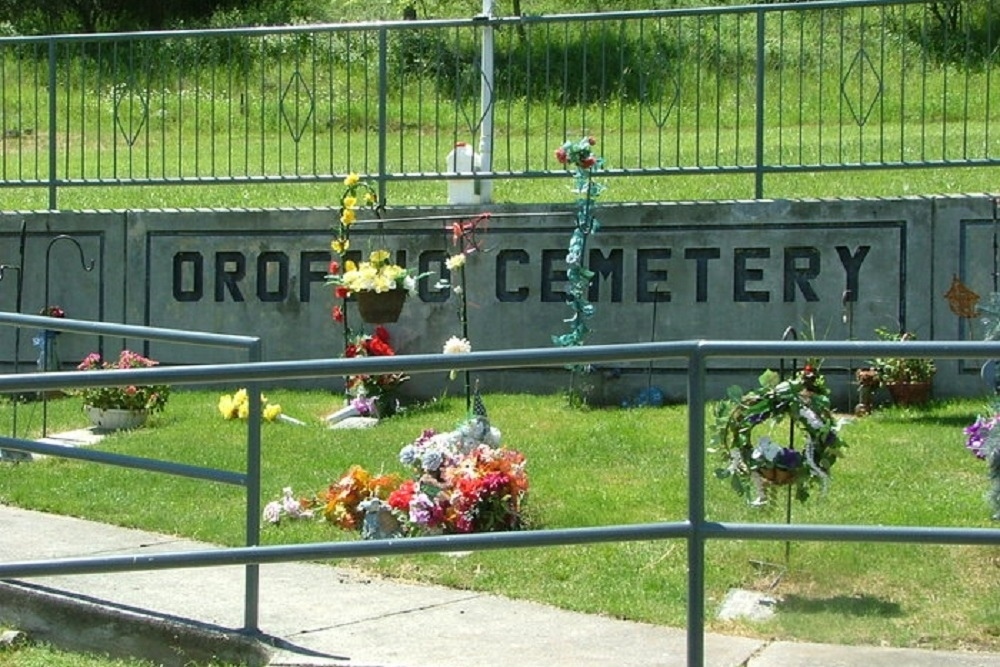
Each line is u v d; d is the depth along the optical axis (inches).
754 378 478.3
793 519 333.7
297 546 231.0
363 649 269.4
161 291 536.7
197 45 554.3
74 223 544.4
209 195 615.8
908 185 571.8
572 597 298.7
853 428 423.8
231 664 274.1
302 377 223.5
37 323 303.3
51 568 240.1
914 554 315.6
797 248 483.5
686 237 490.6
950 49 660.7
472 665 260.1
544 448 407.5
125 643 288.5
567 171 502.9
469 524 329.7
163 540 347.9
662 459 391.9
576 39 633.6
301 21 1288.1
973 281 471.8
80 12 1320.1
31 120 782.5
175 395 520.1
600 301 496.4
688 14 491.2
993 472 319.0
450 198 523.8
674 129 700.7
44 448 279.3
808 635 275.7
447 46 699.4
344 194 518.6
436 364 219.8
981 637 273.1
